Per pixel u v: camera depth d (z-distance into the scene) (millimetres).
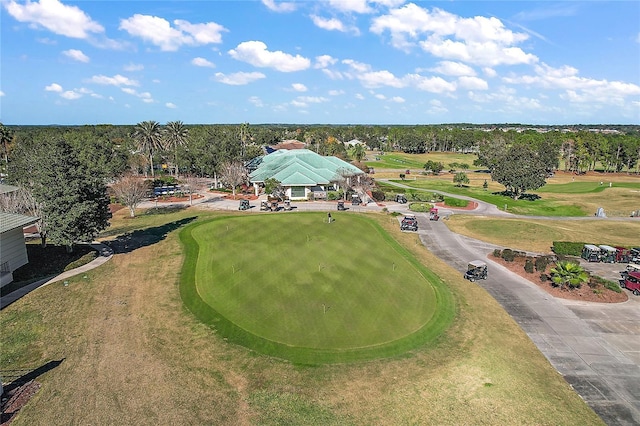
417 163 172250
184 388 22234
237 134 146250
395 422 20000
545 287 37562
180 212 69312
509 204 80688
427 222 63781
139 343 26703
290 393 21984
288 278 37469
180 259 43344
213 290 35031
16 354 25297
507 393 22281
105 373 23406
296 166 86812
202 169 93938
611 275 41906
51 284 36156
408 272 39812
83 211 40219
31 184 46500
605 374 24484
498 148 152125
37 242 48250
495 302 34125
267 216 64438
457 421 20156
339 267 40438
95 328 28578
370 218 64375
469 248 50469
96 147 87938
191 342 26906
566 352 26781
